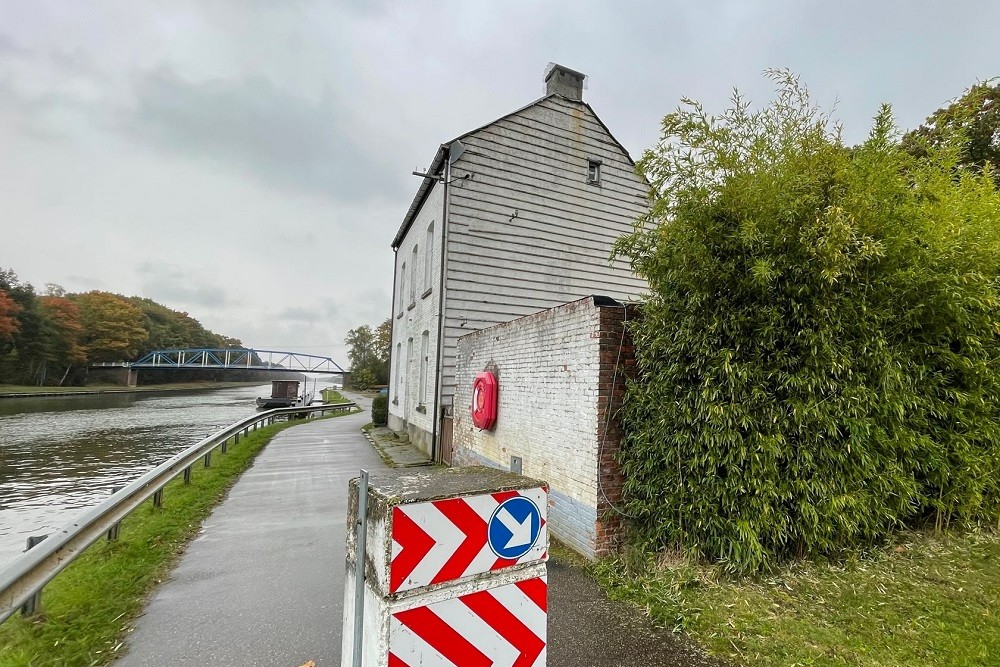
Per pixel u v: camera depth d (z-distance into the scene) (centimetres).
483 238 1040
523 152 1088
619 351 424
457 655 168
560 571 392
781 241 329
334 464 956
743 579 340
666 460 373
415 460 998
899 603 305
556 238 1114
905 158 369
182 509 598
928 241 359
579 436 441
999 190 489
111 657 280
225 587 382
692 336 357
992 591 317
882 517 374
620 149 1198
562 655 270
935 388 390
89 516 390
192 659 278
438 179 1052
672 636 289
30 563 300
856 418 344
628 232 1193
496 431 633
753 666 254
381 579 158
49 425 2114
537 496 189
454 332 1008
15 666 259
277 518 583
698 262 350
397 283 1658
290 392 3056
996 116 796
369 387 6066
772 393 347
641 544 396
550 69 1150
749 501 338
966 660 247
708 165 364
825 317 333
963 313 365
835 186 337
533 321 540
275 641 299
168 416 2631
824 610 301
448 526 168
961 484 396
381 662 155
